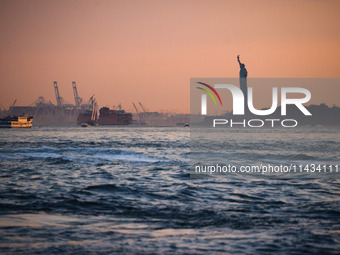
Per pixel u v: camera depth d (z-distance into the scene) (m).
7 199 18.30
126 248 10.79
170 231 12.68
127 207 16.72
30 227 12.71
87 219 14.25
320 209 16.50
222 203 17.91
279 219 14.56
